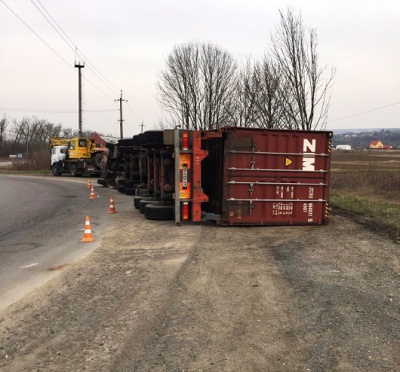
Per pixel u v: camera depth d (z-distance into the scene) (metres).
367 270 6.45
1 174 46.66
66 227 10.92
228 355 3.77
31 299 5.33
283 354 3.79
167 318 4.62
